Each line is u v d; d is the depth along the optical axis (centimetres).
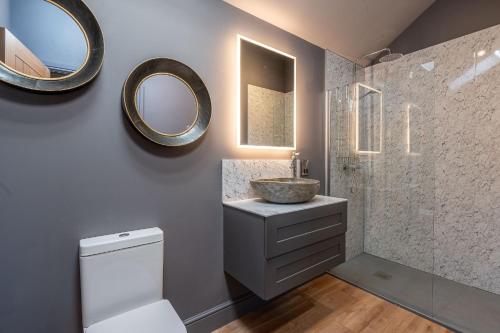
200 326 151
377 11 211
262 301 182
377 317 169
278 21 190
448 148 214
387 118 240
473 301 183
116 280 110
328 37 222
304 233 143
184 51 144
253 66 179
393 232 240
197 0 150
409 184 226
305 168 217
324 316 171
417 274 220
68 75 109
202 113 151
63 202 110
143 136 129
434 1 219
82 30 113
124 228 125
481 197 197
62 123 109
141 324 101
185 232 146
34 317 105
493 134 191
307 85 220
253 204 155
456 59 208
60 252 110
